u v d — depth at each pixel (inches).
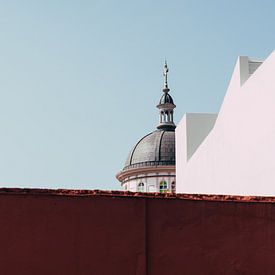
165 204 397.4
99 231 388.2
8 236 379.6
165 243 392.8
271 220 404.2
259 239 400.8
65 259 382.3
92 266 384.2
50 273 379.9
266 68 679.7
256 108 716.0
